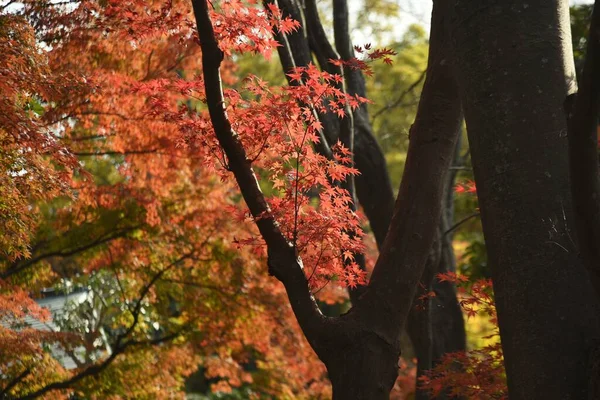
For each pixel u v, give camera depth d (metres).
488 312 5.32
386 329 3.84
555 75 3.58
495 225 3.57
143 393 8.98
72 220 8.88
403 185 4.10
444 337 7.05
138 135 7.59
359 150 6.73
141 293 9.20
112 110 7.30
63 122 7.39
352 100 4.21
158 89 4.36
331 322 3.81
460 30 3.75
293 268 3.84
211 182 9.45
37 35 6.61
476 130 3.66
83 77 5.45
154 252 9.05
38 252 9.15
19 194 5.02
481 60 3.65
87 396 8.64
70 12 6.57
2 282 7.51
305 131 4.01
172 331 9.69
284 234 3.96
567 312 3.39
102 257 9.23
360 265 5.24
